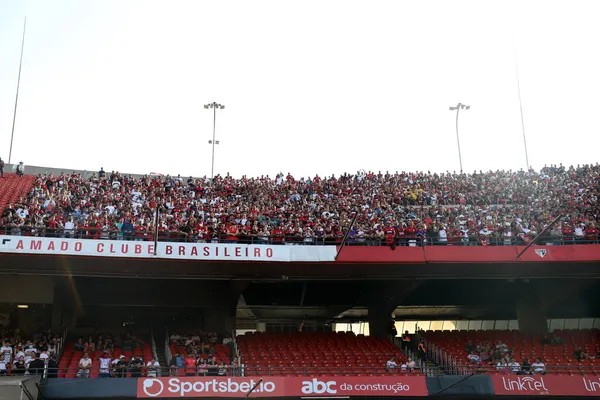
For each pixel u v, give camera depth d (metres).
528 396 27.16
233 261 28.03
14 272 26.48
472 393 26.72
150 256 26.75
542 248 29.78
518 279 31.45
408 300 36.62
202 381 25.48
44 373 24.45
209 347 29.84
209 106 50.56
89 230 28.33
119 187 36.81
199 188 38.22
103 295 30.62
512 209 37.09
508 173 44.56
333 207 36.34
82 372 25.31
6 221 27.16
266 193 38.84
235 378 25.81
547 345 32.72
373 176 43.28
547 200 38.41
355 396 26.52
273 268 28.81
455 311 39.62
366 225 32.44
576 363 30.75
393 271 29.70
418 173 44.00
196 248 27.41
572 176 42.31
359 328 40.56
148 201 35.44
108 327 33.69
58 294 29.70
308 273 29.17
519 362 30.89
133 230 28.12
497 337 33.88
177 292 31.41
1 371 24.42
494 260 29.47
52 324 29.70
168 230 29.19
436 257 29.27
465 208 37.41
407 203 38.06
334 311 37.97
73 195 34.19
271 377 26.03
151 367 25.31
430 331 35.19
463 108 54.84
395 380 26.77
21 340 29.34
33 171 41.50
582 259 29.70
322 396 26.06
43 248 25.89
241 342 31.62
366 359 30.33
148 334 34.19
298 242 29.91
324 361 29.66
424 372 28.17
